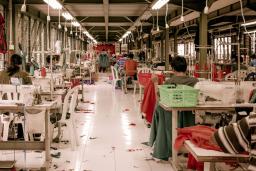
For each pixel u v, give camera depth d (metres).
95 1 12.45
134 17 18.27
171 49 29.12
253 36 19.38
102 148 5.97
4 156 5.29
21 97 5.12
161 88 4.86
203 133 3.21
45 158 4.91
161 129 5.15
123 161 5.28
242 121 2.33
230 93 4.72
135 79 14.23
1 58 10.34
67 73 11.28
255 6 12.29
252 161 2.29
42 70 8.57
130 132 7.16
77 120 8.39
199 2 11.83
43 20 17.84
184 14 14.96
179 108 4.53
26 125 4.80
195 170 4.66
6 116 5.60
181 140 3.39
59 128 6.31
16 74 6.21
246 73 9.73
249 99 4.61
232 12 14.45
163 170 4.87
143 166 5.05
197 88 4.71
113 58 31.70
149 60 20.06
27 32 15.11
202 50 11.72
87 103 11.16
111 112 9.54
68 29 26.92
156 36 26.89
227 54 18.05
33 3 12.29
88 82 17.98
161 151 5.17
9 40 11.59
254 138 2.27
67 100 6.07
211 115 5.07
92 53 21.77
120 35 36.31
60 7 11.15
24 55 11.80
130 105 10.84
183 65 5.22
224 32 23.81
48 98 6.49
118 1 12.44
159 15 18.05
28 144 4.79
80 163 5.17
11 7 11.80
